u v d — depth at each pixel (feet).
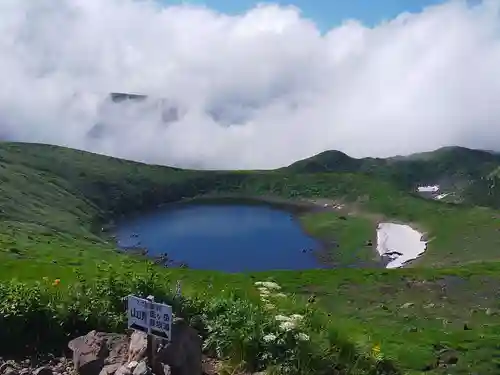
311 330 53.47
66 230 542.98
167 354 39.68
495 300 206.18
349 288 214.28
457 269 281.33
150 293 54.08
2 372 42.63
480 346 99.71
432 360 86.02
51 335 48.03
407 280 239.30
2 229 364.38
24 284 54.85
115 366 40.81
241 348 47.55
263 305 56.08
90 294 52.49
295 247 647.56
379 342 85.20
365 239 655.76
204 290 66.08
